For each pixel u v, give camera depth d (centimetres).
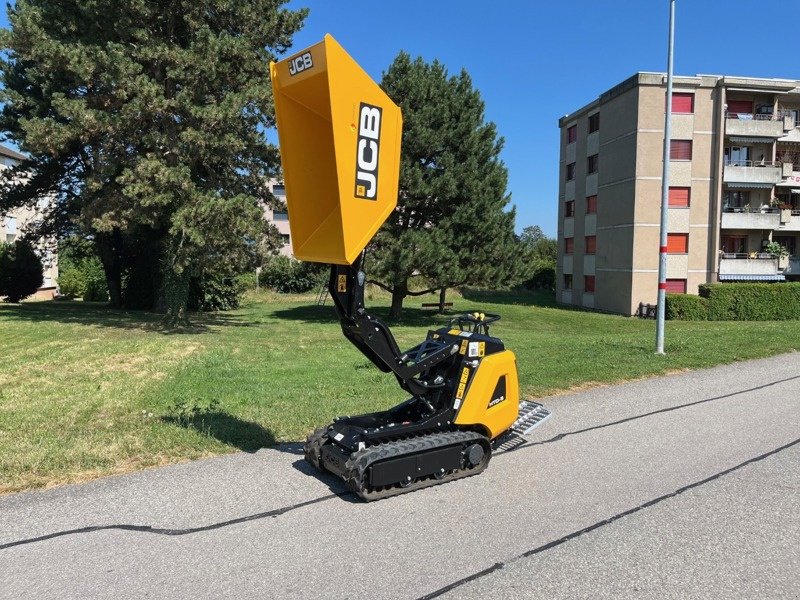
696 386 936
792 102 3700
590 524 447
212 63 1639
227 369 1062
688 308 3091
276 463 565
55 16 1670
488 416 555
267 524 441
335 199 482
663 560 394
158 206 1645
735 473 556
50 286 4169
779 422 732
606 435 676
